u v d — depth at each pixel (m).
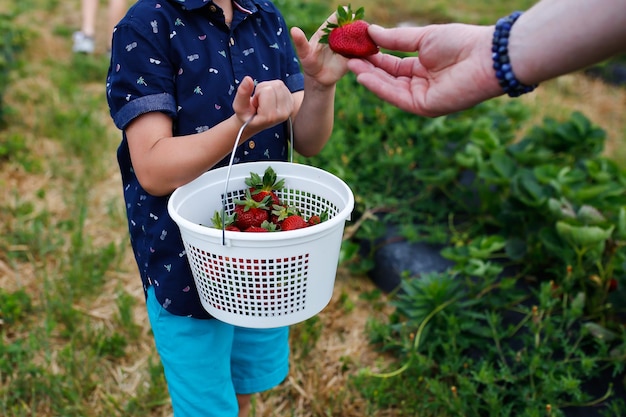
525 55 1.25
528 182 3.01
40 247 3.26
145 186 1.56
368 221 3.30
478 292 2.81
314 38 1.66
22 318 2.85
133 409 2.41
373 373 2.61
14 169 4.00
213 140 1.45
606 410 2.28
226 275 1.44
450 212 3.47
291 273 1.43
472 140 3.42
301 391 2.56
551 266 3.02
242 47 1.71
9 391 2.43
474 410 2.30
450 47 1.39
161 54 1.56
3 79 4.80
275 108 1.37
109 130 4.66
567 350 2.43
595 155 3.62
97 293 3.05
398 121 3.97
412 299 2.78
